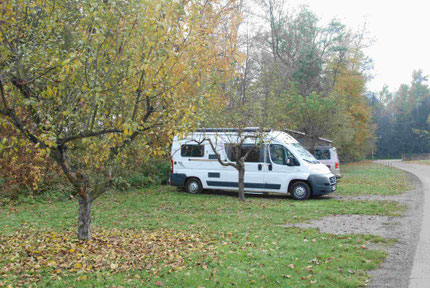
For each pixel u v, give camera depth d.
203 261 5.86
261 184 14.20
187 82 7.41
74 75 5.97
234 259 5.94
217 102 12.75
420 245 6.64
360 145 49.91
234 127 13.21
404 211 10.43
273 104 13.23
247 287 4.73
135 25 6.37
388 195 14.27
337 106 23.28
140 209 11.83
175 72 7.26
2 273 5.24
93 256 6.17
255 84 13.68
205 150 15.14
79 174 6.86
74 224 9.45
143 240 7.52
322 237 7.36
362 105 44.41
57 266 5.66
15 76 5.72
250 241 7.24
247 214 10.55
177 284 4.89
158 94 6.72
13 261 5.87
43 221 9.82
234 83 14.17
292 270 5.35
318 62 36.06
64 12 6.67
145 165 18.34
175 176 15.56
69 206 12.38
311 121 22.06
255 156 14.41
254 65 25.73
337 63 40.38
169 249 6.73
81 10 6.59
